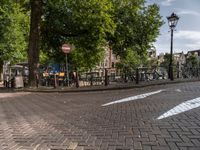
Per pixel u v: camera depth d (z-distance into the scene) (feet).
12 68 152.05
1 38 129.49
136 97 42.91
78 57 124.06
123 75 73.00
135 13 108.78
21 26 136.46
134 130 23.70
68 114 33.22
